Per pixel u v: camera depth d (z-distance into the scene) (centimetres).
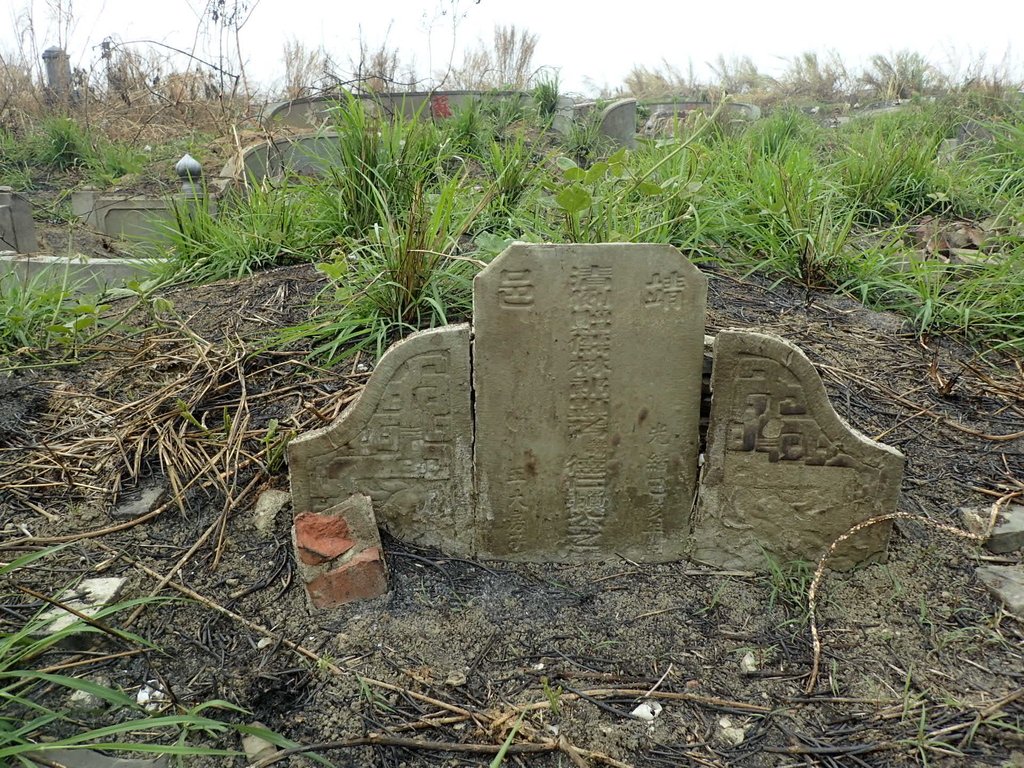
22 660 230
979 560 277
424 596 261
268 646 243
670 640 248
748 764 211
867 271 445
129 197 864
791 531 273
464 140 727
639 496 272
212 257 496
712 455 266
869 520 266
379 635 246
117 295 476
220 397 350
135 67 1242
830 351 388
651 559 280
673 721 222
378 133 489
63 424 346
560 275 248
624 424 263
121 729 193
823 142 761
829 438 262
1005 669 235
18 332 401
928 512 298
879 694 229
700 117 558
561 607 260
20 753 199
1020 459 325
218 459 315
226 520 290
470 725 220
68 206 1003
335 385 349
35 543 280
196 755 209
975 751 211
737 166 552
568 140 902
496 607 259
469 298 379
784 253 457
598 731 219
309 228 495
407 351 255
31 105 1284
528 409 260
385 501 273
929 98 980
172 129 1171
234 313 419
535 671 237
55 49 1280
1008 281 423
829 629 252
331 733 216
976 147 693
